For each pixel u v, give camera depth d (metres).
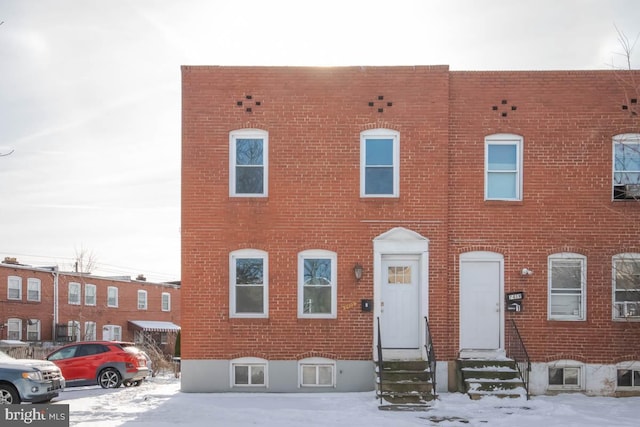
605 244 16.48
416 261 16.55
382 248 16.38
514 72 16.81
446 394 15.44
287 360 16.22
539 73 16.78
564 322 16.30
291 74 16.77
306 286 16.52
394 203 16.47
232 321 16.34
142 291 49.91
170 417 12.67
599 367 16.17
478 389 14.87
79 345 19.66
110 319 46.44
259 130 16.67
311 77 16.75
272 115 16.67
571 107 16.72
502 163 16.81
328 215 16.50
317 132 16.64
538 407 13.96
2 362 14.02
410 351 16.25
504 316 16.33
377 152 16.73
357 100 16.69
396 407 13.86
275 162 16.59
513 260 16.44
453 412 13.40
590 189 16.58
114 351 19.44
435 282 16.28
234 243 16.48
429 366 15.35
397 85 16.69
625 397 15.96
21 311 39.47
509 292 16.36
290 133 16.66
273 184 16.56
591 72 16.75
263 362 16.25
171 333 50.38
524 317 16.33
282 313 16.33
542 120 16.70
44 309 41.09
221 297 16.39
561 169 16.62
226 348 16.28
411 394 14.39
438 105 16.61
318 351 16.22
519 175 16.69
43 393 13.83
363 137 16.70
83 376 19.20
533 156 16.64
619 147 16.72
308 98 16.70
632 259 16.38
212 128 16.67
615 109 16.70
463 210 16.56
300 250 16.45
